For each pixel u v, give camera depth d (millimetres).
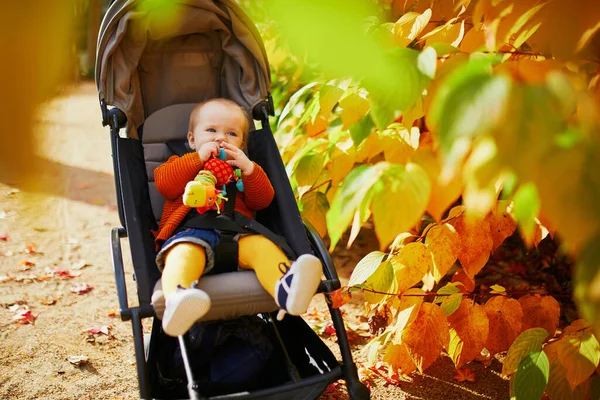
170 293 2197
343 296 2471
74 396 3010
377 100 1068
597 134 713
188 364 2340
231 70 3303
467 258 2732
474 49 2244
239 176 2766
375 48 509
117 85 2945
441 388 3170
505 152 692
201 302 2055
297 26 471
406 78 1049
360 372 3283
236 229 2529
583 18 982
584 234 707
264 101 3199
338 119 3482
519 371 2412
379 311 3260
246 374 2514
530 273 4418
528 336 2527
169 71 3234
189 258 2367
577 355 2393
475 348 2680
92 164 6781
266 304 2367
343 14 477
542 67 1353
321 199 3438
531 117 672
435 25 2727
